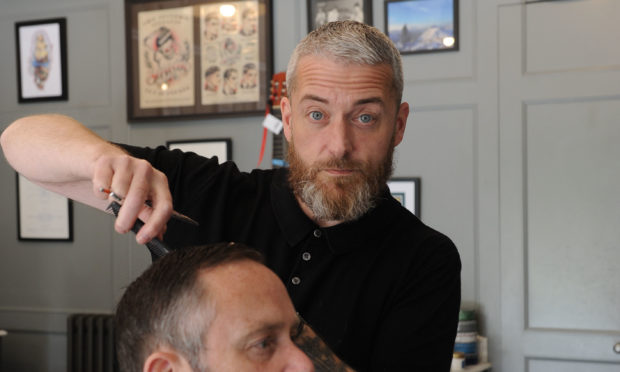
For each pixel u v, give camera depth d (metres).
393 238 1.23
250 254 0.77
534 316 3.05
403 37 3.21
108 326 3.46
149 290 0.74
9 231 3.87
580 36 3.00
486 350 3.03
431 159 3.18
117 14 3.68
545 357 3.01
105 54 3.71
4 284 3.87
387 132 1.09
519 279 3.05
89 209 3.73
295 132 1.10
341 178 1.07
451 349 1.25
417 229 1.26
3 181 3.88
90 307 3.72
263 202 1.27
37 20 3.81
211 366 0.70
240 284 0.73
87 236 3.73
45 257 3.80
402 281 1.20
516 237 3.06
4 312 3.85
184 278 0.73
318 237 1.20
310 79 1.05
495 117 3.10
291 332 0.84
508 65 3.08
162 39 3.58
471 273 3.12
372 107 1.06
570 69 3.01
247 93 3.44
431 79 3.19
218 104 3.48
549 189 3.04
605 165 2.97
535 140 3.06
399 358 1.18
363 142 1.07
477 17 3.13
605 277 2.96
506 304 3.06
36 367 3.80
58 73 3.78
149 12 3.60
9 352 3.85
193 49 3.53
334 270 1.19
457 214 3.15
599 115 2.98
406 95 3.22
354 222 1.19
